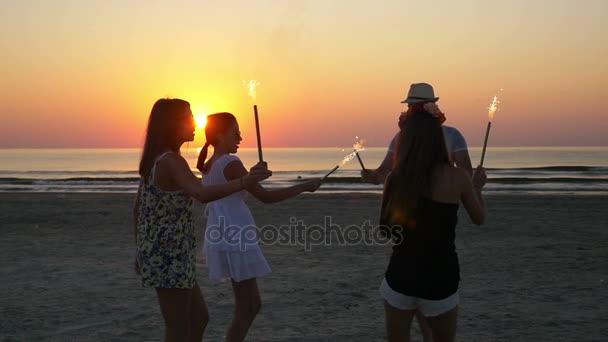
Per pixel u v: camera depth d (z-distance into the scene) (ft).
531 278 24.25
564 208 53.36
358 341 16.43
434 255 10.16
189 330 12.00
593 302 20.30
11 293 22.22
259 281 24.23
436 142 10.34
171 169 10.84
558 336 16.57
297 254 30.60
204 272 26.12
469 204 10.59
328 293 22.09
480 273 25.38
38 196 76.23
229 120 13.97
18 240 36.32
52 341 16.56
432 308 10.21
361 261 28.53
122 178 136.05
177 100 11.21
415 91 13.58
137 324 18.19
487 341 16.24
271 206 56.95
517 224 41.52
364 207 55.67
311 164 296.30
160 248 10.99
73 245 34.24
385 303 10.65
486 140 12.85
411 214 10.17
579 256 29.12
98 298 21.43
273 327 17.85
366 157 422.41
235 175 13.56
